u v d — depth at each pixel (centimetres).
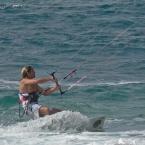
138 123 4453
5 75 6391
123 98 5397
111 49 7862
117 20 9788
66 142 3709
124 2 11212
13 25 9681
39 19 10100
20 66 6894
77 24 9625
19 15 10469
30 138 3847
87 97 5400
